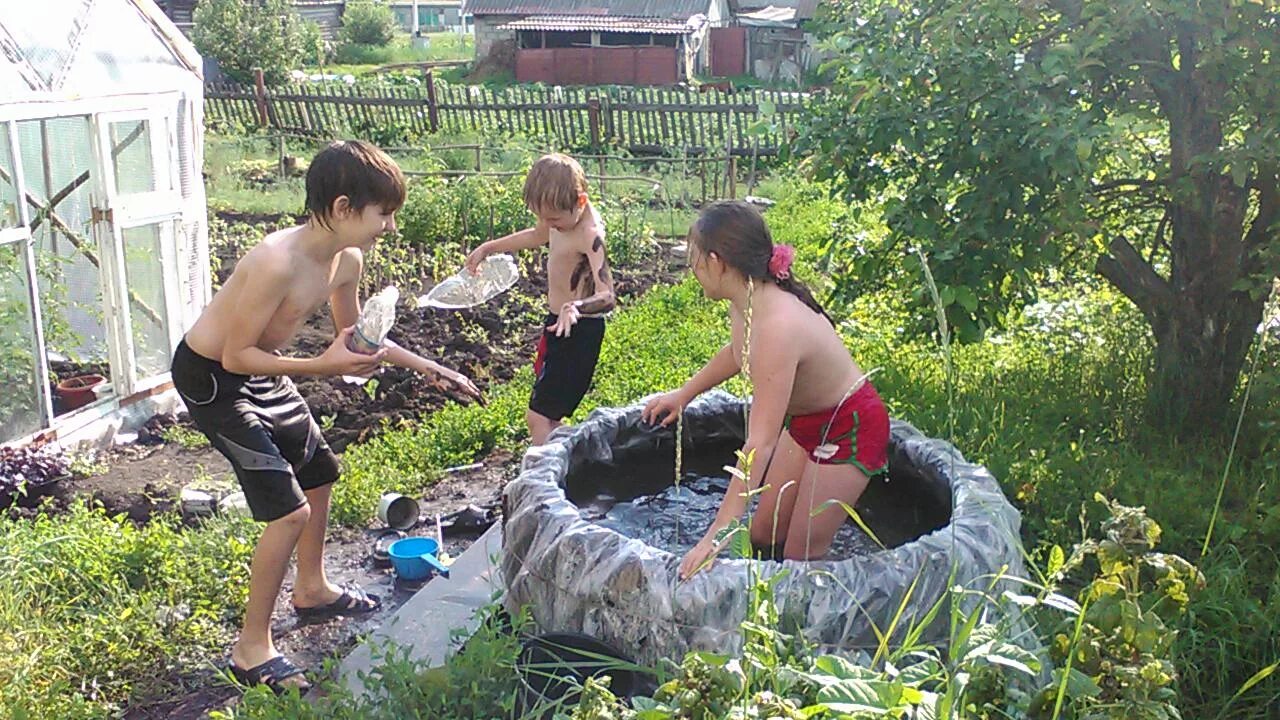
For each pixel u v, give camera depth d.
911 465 4.54
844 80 6.40
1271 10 5.45
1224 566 4.40
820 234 12.90
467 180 14.12
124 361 7.49
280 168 16.92
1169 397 6.29
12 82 6.48
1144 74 5.87
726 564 3.38
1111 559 2.69
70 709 3.95
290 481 4.14
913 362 7.36
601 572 3.46
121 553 5.09
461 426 6.89
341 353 4.08
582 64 36.50
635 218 13.67
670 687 2.70
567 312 5.45
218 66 28.45
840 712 2.42
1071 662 2.72
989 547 3.54
